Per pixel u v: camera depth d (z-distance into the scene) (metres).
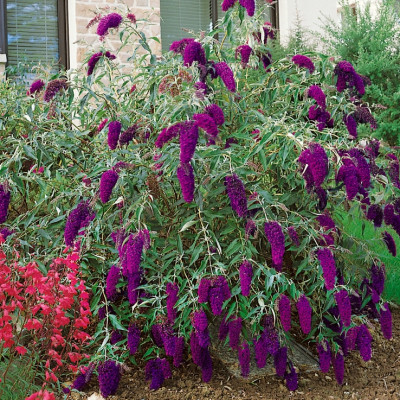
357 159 2.66
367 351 2.70
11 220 3.56
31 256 2.81
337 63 3.18
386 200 2.99
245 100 3.34
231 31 3.22
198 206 2.79
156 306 2.85
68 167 3.24
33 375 2.54
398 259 4.03
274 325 2.61
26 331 2.89
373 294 2.95
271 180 3.21
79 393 2.70
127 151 2.79
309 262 2.80
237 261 2.85
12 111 3.24
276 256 2.40
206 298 2.52
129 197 2.81
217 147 2.60
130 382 2.86
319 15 8.70
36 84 3.23
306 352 3.19
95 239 2.91
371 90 8.46
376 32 8.78
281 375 2.67
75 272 2.39
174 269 2.71
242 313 2.64
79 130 3.34
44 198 2.85
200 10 8.09
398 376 2.96
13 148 3.24
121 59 6.69
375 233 4.17
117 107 3.28
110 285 2.57
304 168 2.56
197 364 2.84
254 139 2.82
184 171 2.37
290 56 3.33
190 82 2.93
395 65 8.65
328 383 2.90
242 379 2.89
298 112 3.28
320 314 2.90
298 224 2.75
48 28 7.15
